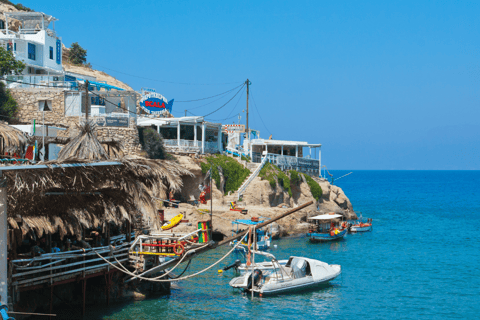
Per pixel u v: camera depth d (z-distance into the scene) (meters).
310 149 81.56
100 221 27.05
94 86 63.53
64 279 24.08
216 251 45.56
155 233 31.88
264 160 66.50
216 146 66.88
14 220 21.83
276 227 53.88
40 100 52.78
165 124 60.03
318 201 71.31
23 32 63.72
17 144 27.44
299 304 30.09
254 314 27.94
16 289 21.27
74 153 25.84
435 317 28.05
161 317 26.61
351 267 40.56
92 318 25.75
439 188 190.88
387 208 98.69
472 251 48.47
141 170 24.03
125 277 29.23
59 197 24.56
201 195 55.16
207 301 30.06
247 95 79.31
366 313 28.64
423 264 41.94
